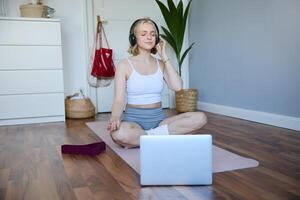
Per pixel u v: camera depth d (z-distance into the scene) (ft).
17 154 6.29
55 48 10.25
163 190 4.27
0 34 9.59
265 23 8.84
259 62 9.18
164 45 6.30
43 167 5.40
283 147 6.43
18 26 9.74
